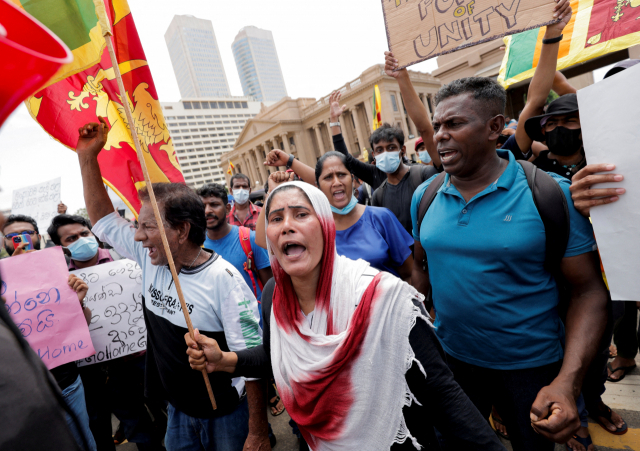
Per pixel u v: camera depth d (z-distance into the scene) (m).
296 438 2.62
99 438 2.34
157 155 1.86
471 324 1.40
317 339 1.02
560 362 1.31
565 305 1.38
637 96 1.00
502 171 1.37
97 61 1.49
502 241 1.27
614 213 1.08
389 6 1.87
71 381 1.92
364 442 0.97
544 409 1.03
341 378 0.97
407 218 2.96
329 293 1.05
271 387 3.02
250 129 56.25
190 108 108.88
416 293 0.98
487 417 1.58
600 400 2.09
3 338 0.45
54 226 2.56
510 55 3.11
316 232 1.02
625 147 1.04
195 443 1.65
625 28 2.50
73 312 1.93
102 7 1.15
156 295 1.59
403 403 0.93
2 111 0.33
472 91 1.30
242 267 2.63
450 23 1.69
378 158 2.96
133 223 1.91
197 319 1.51
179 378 1.54
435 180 1.66
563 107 1.67
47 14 1.45
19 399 0.42
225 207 2.75
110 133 1.90
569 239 1.21
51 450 0.43
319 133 49.59
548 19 1.46
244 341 1.49
